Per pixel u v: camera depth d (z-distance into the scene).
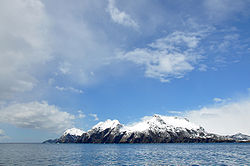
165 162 95.94
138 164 90.44
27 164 91.06
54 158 120.38
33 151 197.25
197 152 164.25
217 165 83.62
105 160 108.12
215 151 174.00
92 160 108.50
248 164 85.75
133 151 192.50
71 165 87.75
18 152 180.00
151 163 93.12
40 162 98.81
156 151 186.75
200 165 84.56
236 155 129.12
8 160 107.88
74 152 182.00
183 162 95.00
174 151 183.00
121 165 87.62
